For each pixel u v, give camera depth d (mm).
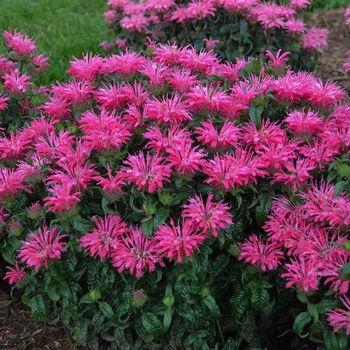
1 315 834
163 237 616
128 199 665
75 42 1612
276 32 1287
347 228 641
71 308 699
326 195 663
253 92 703
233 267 721
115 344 733
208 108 688
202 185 663
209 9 1167
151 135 648
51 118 797
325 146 686
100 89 723
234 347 725
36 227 729
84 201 680
